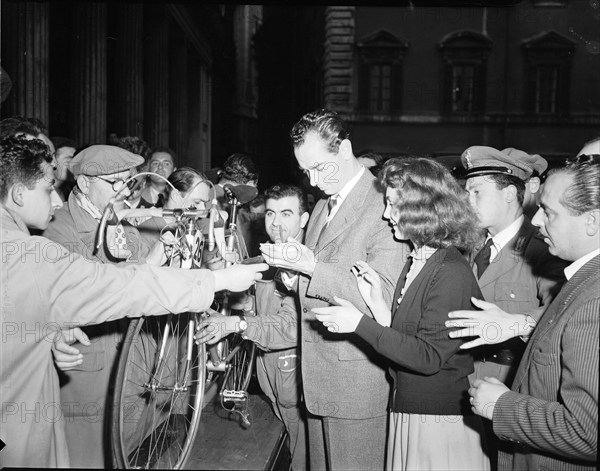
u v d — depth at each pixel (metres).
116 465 1.85
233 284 1.91
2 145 1.86
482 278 2.49
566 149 19.14
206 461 2.04
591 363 1.50
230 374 2.67
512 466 1.91
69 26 8.54
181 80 17.72
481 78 19.20
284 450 2.33
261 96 30.97
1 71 3.05
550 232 1.75
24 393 1.76
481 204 2.46
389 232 2.22
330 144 2.20
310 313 2.29
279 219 2.75
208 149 22.86
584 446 1.51
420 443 1.97
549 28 18.91
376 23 19.31
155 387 2.14
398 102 19.39
